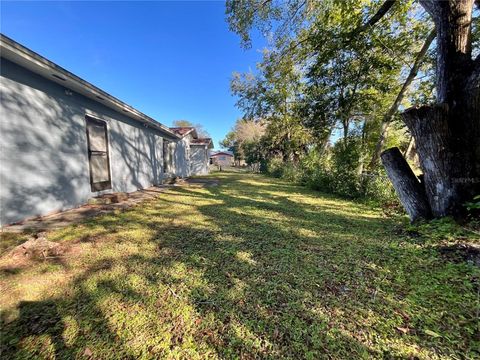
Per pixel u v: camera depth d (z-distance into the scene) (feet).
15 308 5.68
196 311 5.76
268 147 70.13
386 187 19.31
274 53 26.17
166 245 9.95
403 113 11.62
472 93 9.96
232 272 7.70
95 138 18.75
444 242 9.38
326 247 9.86
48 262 8.12
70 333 4.99
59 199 14.69
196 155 59.88
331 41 21.75
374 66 24.48
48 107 13.84
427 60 24.43
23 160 12.30
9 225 11.59
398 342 4.80
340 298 6.30
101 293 6.41
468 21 10.38
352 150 23.30
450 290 6.42
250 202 19.84
